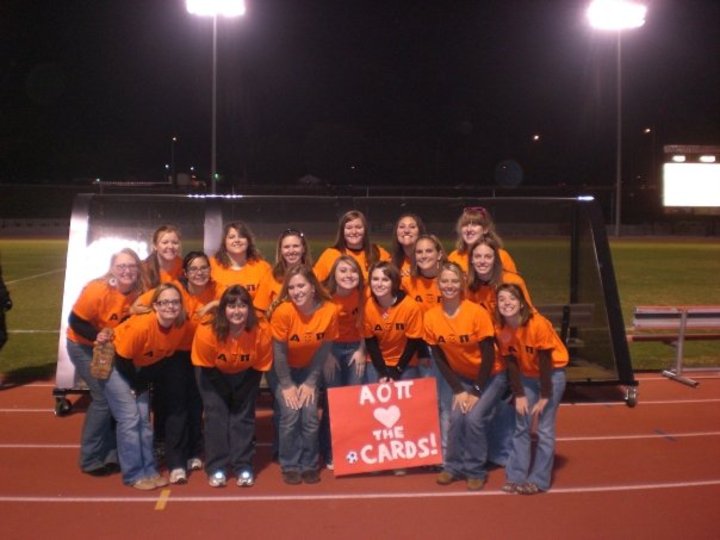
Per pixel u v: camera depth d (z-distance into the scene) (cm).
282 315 596
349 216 690
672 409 831
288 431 610
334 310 604
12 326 1351
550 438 592
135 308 596
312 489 595
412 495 583
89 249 849
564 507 561
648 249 3412
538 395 598
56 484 603
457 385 599
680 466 649
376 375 651
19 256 2839
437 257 662
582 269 973
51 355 1108
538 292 1630
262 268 695
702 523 534
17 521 535
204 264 639
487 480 613
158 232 666
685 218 5078
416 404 624
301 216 3478
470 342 589
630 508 559
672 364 1054
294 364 625
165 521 535
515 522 534
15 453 679
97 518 539
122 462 595
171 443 608
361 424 618
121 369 595
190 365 623
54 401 853
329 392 616
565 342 906
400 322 622
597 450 691
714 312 970
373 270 612
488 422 599
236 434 604
